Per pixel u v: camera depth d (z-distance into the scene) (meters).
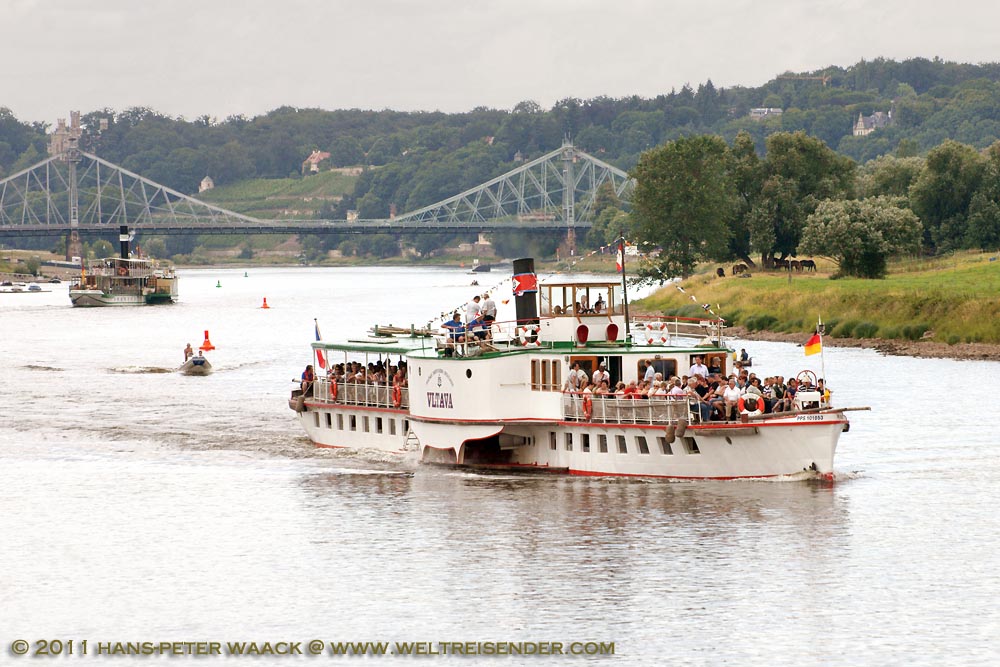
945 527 113.50
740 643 88.69
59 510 127.81
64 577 106.00
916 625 91.38
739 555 106.12
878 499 123.06
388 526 117.69
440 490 130.25
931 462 140.12
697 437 125.62
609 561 105.31
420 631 92.38
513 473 136.62
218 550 112.19
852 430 161.00
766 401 129.00
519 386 135.12
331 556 109.25
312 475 140.62
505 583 100.94
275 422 181.75
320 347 159.00
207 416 189.12
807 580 100.06
